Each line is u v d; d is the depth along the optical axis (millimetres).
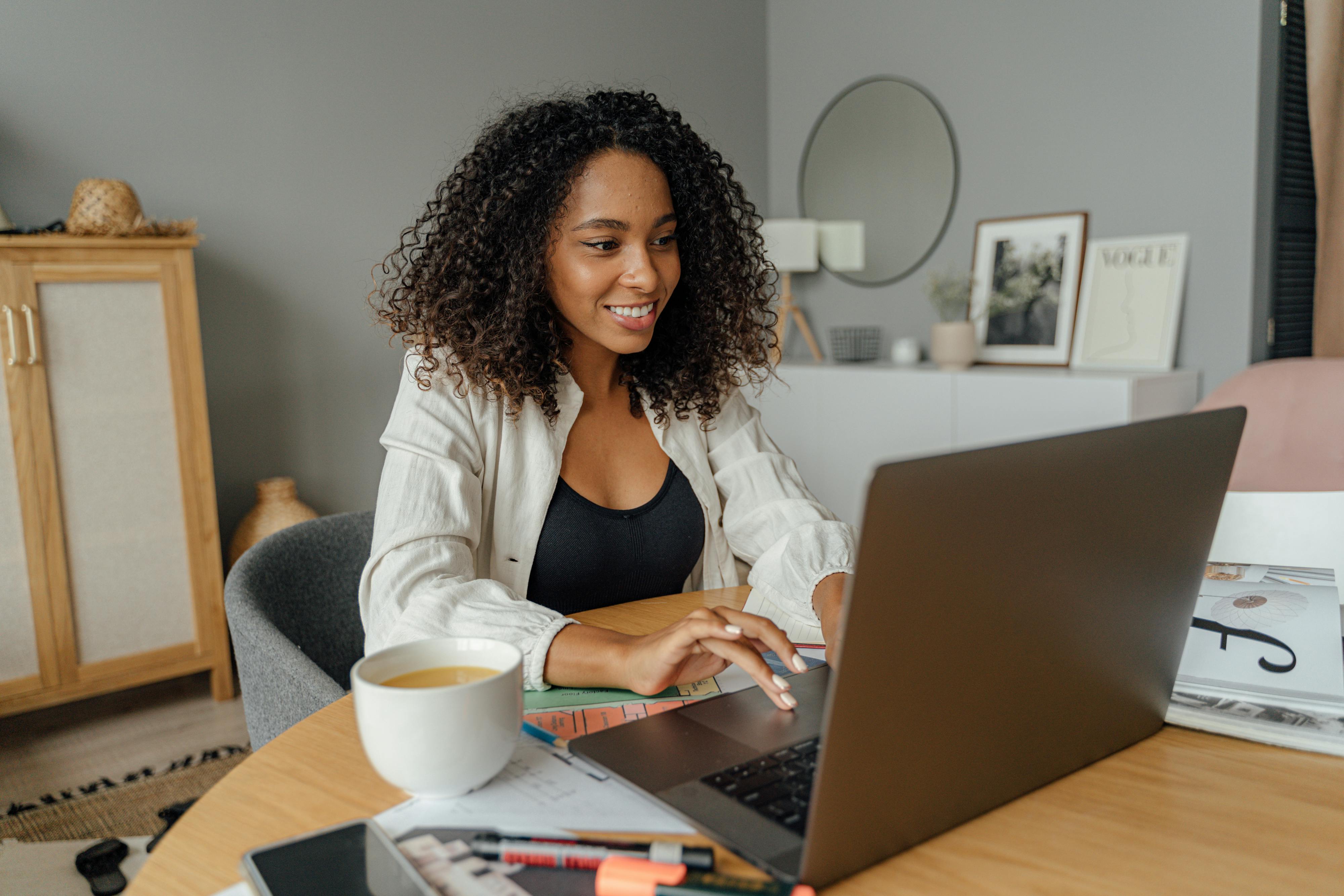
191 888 530
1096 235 3613
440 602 895
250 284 3168
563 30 3908
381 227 3449
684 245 1288
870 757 513
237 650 960
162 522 2590
